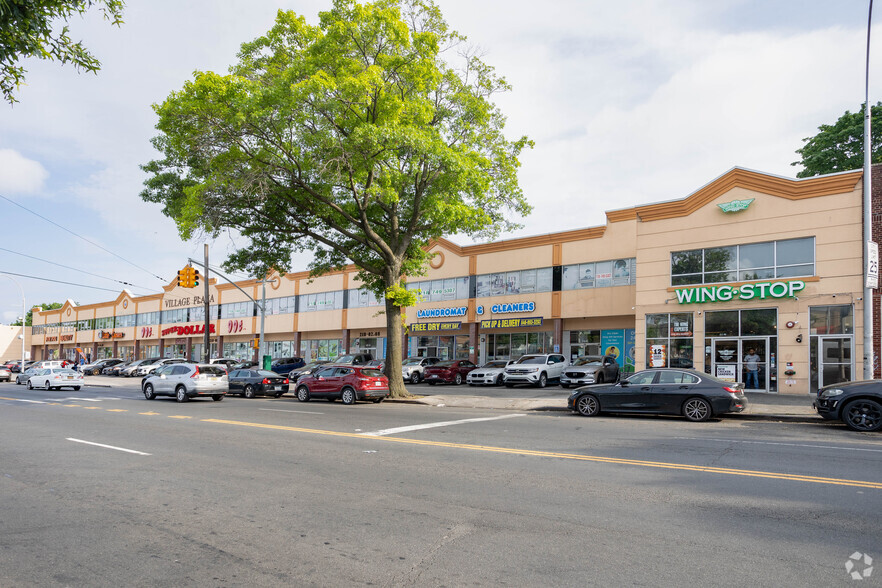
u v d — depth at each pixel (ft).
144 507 20.67
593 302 99.76
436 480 24.79
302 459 29.66
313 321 151.53
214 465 28.17
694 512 19.93
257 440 36.24
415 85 63.46
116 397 81.87
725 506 20.65
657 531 17.83
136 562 15.35
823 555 15.74
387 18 59.11
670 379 49.83
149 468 27.48
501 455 30.66
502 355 113.19
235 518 19.30
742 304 72.64
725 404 47.01
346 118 60.18
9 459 29.91
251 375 85.15
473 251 117.91
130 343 221.87
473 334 116.16
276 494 22.44
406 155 62.64
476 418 49.80
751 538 17.16
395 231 73.82
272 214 71.36
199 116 58.75
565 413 56.08
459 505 20.85
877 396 40.98
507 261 112.27
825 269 67.15
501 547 16.40
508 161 73.36
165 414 53.83
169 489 23.29
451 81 69.26
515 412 57.36
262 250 77.15
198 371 73.26
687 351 76.64
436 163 64.03
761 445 34.32
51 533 17.78
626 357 97.30
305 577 14.34
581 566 14.96
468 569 14.79
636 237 90.17
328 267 84.33
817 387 66.74
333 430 40.98
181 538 17.30
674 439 36.70
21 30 22.29
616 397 51.39
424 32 63.52
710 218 76.23
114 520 19.12
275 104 56.75
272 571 14.74
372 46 61.41
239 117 55.83
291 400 76.48
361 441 35.73
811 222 68.54
